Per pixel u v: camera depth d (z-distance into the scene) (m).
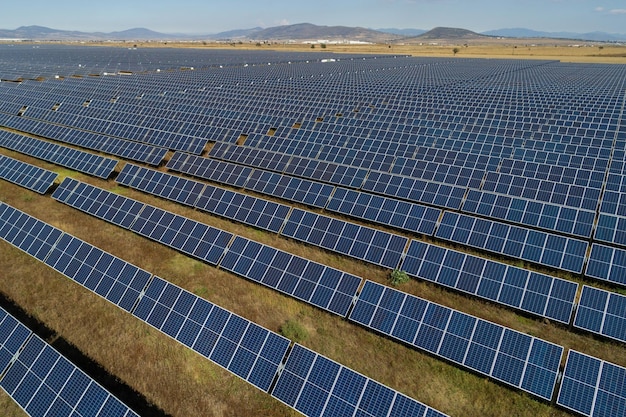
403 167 32.09
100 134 44.50
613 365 13.77
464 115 49.28
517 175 29.34
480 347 15.83
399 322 17.53
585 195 25.16
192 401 15.56
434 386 15.81
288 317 19.52
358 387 14.38
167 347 17.86
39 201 31.66
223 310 17.67
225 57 151.25
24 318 19.78
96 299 20.69
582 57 154.12
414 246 21.84
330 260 23.48
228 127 45.75
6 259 24.08
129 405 15.52
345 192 28.11
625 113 46.66
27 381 15.67
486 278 19.45
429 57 160.75
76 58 132.75
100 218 28.44
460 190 27.03
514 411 14.61
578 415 13.88
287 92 64.88
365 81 79.19
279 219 26.16
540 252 20.92
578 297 19.23
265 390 15.31
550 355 14.76
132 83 71.50
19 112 58.34
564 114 47.19
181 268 23.25
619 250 19.27
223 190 29.38
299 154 37.03
